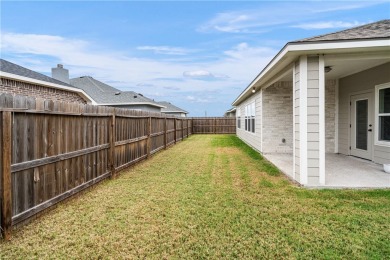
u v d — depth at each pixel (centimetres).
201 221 372
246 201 455
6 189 313
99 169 572
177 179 620
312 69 538
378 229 342
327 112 966
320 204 436
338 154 937
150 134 974
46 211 397
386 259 276
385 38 490
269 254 287
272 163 818
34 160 365
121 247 304
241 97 1529
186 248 301
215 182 589
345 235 328
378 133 724
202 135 2305
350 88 862
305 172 547
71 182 463
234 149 1211
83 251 295
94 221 373
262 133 1032
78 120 487
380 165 716
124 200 464
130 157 761
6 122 312
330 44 499
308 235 329
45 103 385
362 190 506
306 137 544
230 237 325
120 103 2155
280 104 1021
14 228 334
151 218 384
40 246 304
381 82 686
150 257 284
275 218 381
